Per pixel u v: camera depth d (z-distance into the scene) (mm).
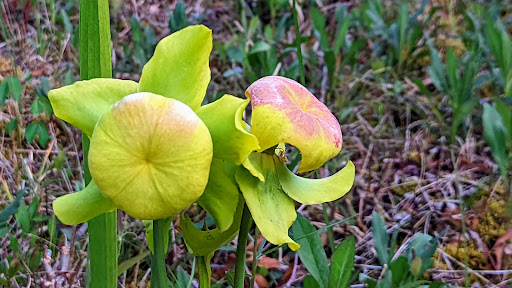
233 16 949
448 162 659
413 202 600
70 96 217
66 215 217
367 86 800
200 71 216
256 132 226
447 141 687
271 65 730
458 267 528
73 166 595
